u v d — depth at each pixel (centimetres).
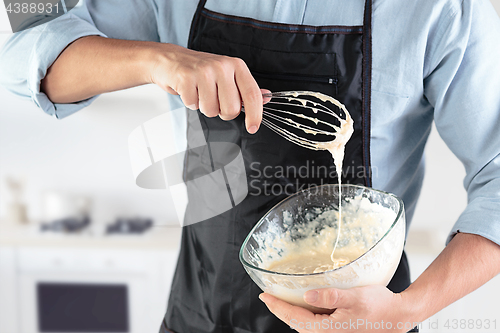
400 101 81
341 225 78
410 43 77
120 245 208
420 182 96
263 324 88
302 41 82
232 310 90
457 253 71
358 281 60
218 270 89
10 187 218
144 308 215
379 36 79
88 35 84
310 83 82
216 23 86
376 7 79
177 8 90
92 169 194
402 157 89
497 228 70
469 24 74
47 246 214
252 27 84
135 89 141
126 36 97
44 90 88
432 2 76
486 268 69
